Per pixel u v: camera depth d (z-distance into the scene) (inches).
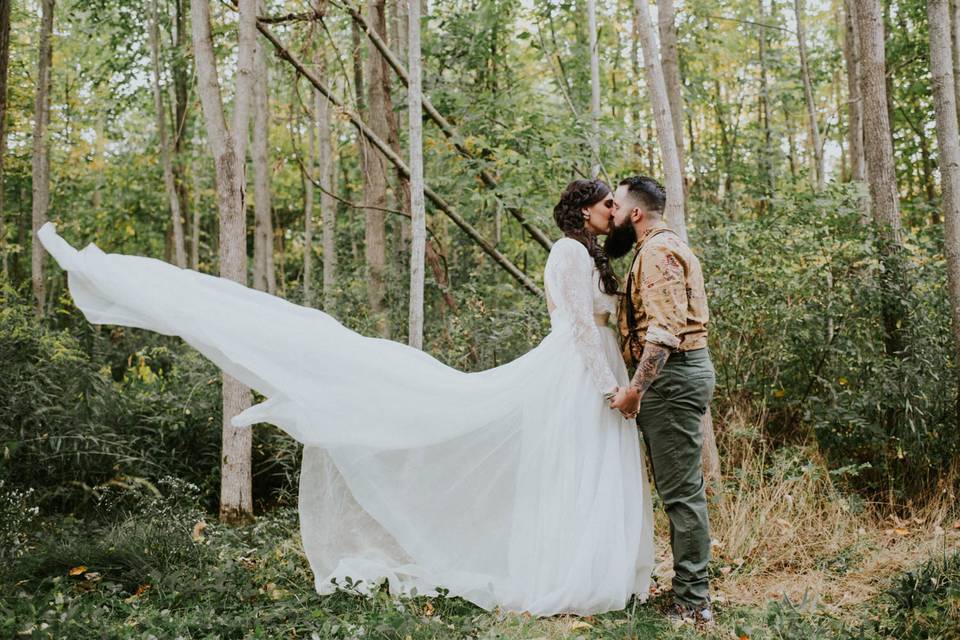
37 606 118.1
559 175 279.1
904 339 195.3
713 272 222.2
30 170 490.6
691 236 238.4
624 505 130.0
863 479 194.4
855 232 212.5
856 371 205.9
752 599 139.4
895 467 192.5
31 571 137.3
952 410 191.3
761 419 208.2
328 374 134.4
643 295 124.5
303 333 136.1
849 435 196.5
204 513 187.3
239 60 183.0
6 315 208.4
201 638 113.2
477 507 134.6
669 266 123.3
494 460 135.1
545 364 134.1
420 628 115.5
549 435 130.6
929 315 197.5
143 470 197.6
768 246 220.2
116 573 140.4
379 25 289.6
